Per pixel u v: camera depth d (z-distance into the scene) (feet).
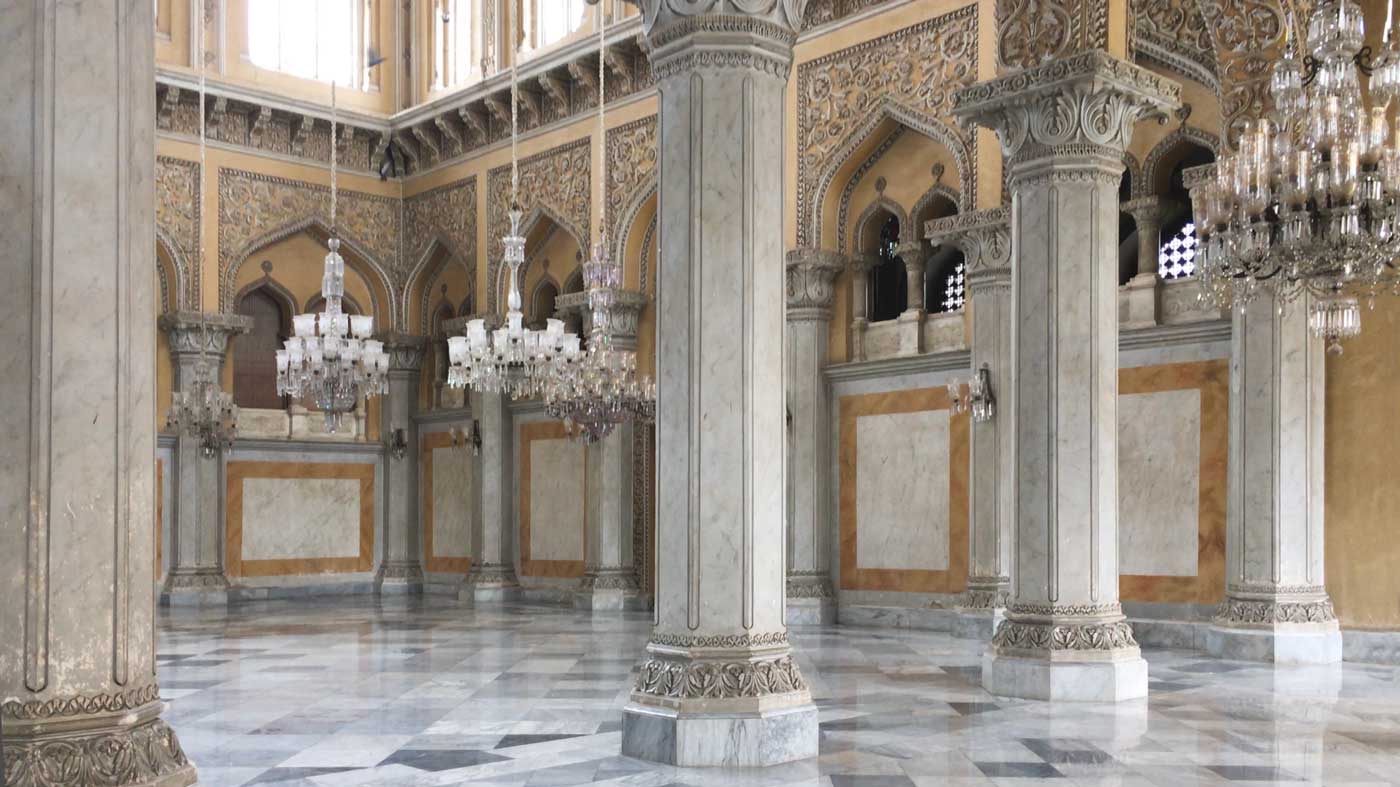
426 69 62.54
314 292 62.08
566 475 55.36
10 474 11.73
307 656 34.88
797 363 45.29
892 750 19.88
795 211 45.60
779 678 19.19
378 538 63.52
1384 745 20.43
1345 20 22.68
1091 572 25.66
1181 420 36.55
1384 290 31.58
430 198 61.93
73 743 11.82
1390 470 32.71
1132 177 38.27
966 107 27.20
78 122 12.11
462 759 19.71
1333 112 22.44
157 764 12.41
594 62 52.80
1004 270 38.88
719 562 19.06
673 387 19.49
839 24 44.45
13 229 11.84
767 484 19.45
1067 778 17.85
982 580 39.22
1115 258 26.43
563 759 19.52
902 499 43.29
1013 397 26.40
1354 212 22.30
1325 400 33.78
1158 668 30.91
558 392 39.40
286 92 60.03
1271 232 23.17
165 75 55.21
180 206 57.00
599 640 38.99
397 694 27.14
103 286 12.22
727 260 19.36
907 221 43.75
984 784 17.44
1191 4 36.09
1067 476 25.64
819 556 44.93
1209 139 36.52
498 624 45.06
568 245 56.29
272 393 61.21
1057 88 25.82
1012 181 26.86
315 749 20.71
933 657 33.40
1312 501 33.19
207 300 57.41
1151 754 19.58
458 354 38.17
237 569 58.70
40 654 11.74
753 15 19.51
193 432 51.57
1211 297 25.90
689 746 18.66
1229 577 34.17
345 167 61.82
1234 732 21.57
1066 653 25.34
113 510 12.24
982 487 39.27
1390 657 32.07
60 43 12.04
